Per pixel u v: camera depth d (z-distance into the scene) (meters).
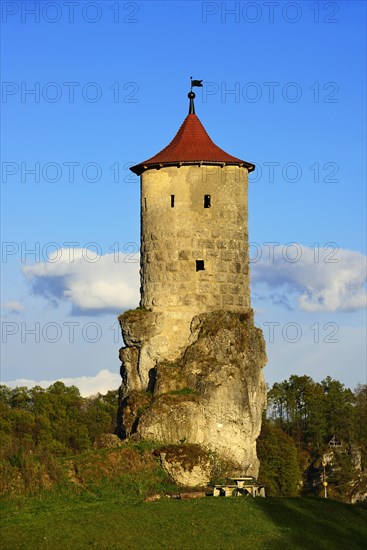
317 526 72.00
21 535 64.81
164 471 81.00
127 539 65.38
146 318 88.62
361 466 164.75
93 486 77.25
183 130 92.69
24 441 86.44
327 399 173.88
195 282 88.69
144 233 90.56
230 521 70.44
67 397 154.50
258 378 89.38
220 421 85.31
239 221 90.12
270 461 133.75
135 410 86.69
